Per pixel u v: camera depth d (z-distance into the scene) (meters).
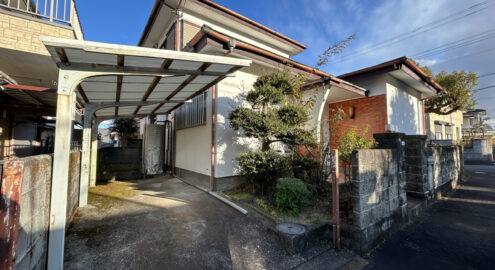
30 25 3.84
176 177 7.48
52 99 5.88
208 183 5.46
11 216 1.27
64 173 2.14
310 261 2.50
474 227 3.55
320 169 4.45
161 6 6.72
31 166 1.61
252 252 2.60
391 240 3.10
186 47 4.63
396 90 7.39
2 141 6.36
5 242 1.22
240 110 4.32
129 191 5.37
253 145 5.71
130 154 11.17
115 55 2.19
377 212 2.99
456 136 17.30
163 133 8.84
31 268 1.64
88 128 4.39
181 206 4.12
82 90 3.43
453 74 10.38
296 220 3.27
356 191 2.72
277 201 3.59
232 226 3.25
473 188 6.54
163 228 3.13
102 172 7.10
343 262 2.51
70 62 2.26
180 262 2.35
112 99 4.34
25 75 5.27
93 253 2.42
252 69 5.70
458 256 2.66
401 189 3.65
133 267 2.21
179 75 2.89
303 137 4.21
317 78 5.81
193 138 6.52
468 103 10.50
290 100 5.36
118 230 3.03
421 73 7.31
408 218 3.79
